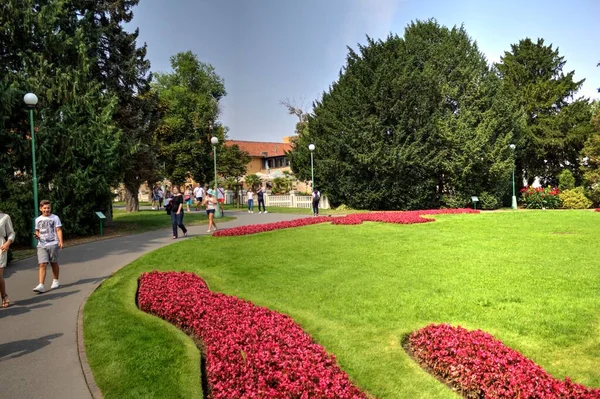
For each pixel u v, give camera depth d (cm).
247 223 2116
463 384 412
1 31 1571
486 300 664
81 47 1753
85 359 513
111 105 1766
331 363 436
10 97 1474
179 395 412
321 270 920
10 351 543
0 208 1416
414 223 1814
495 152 2975
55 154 1634
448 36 3428
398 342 520
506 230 1514
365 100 2975
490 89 3178
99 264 1112
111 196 1858
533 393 359
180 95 4756
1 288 741
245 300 704
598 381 415
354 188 3117
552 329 542
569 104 3947
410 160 2902
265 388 373
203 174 4503
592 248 1096
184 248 1259
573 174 3859
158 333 575
